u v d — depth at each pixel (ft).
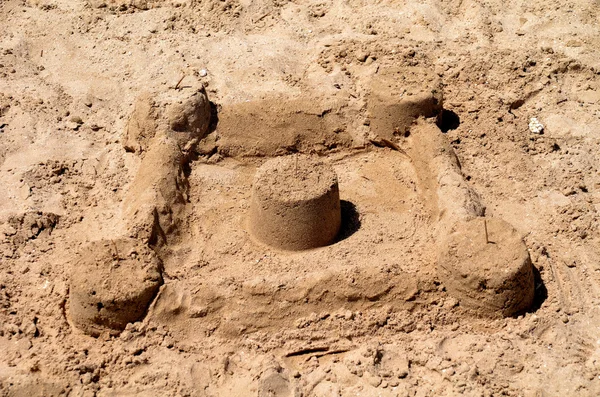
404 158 6.95
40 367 5.65
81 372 5.63
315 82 7.39
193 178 6.82
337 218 6.34
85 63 7.84
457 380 5.54
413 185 6.73
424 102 6.83
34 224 6.48
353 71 7.48
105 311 5.77
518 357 5.66
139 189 6.55
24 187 6.76
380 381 5.57
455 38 7.97
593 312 5.89
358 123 7.05
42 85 7.65
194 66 7.64
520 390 5.50
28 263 6.27
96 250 5.92
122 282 5.79
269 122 6.99
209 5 8.30
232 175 6.91
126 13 8.33
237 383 5.60
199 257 6.27
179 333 5.83
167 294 5.86
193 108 6.87
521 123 7.18
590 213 6.48
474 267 5.78
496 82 7.52
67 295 5.98
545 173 6.79
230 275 6.07
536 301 5.96
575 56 7.74
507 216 6.51
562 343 5.72
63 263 6.26
